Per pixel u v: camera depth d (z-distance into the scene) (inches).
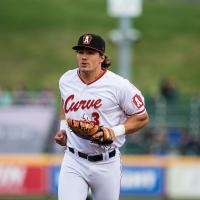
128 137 2000.5
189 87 3678.6
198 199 1651.1
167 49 4138.8
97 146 796.0
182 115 2186.3
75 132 780.0
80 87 788.0
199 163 1653.5
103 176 812.6
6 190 1609.3
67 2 4704.7
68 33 4215.1
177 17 4576.8
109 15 4404.5
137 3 1793.8
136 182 1632.6
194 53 4114.2
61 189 808.9
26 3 4653.1
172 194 1644.9
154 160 1644.9
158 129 2087.8
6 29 4274.1
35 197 1635.1
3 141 1871.3
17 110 1897.1
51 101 2049.7
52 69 3831.2
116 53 3848.4
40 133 1876.2
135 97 786.8
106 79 783.7
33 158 1617.9
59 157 1638.8
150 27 4382.4
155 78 3764.8
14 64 3887.8
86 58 771.4
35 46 4079.7
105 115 790.5
